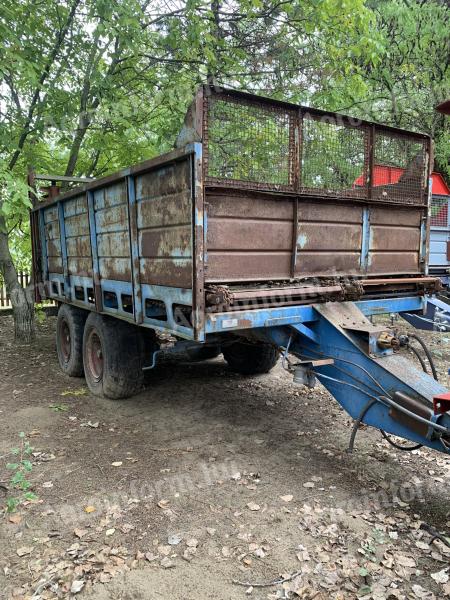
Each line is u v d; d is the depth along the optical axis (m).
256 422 4.91
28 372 6.96
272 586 2.61
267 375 6.52
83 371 6.50
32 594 2.59
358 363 3.66
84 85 8.55
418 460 4.03
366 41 8.23
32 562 2.83
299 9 8.80
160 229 3.94
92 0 7.76
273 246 3.92
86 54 8.75
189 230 3.51
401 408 3.28
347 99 9.91
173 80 8.66
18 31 7.71
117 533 3.09
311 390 5.90
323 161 4.14
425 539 2.99
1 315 12.37
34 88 8.25
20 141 8.45
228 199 3.63
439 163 11.23
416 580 2.65
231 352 6.54
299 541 2.98
